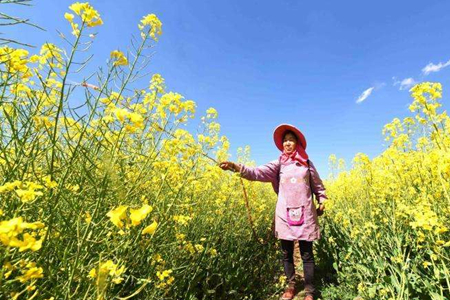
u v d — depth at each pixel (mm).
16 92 1238
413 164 3016
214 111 2736
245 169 3078
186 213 2281
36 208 1217
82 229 1171
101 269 658
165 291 1754
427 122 2166
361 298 2539
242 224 3510
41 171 1309
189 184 2342
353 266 2750
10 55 1149
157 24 1532
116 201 1232
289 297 2934
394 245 2453
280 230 3035
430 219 1545
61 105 1042
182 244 2146
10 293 937
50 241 1014
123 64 1390
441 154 1584
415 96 2080
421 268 2195
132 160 1614
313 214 2977
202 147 2561
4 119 1348
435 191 2350
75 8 1150
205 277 2441
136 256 1466
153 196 1998
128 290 1700
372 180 3148
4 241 536
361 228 2848
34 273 765
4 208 1043
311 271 2900
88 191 1283
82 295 1039
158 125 1608
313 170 3141
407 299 1851
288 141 3184
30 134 1160
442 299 1665
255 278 3006
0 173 1180
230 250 2814
